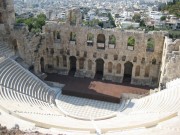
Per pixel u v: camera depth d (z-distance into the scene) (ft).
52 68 204.23
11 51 179.11
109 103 161.79
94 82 186.60
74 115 142.41
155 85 182.09
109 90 173.99
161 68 173.47
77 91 169.89
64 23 187.01
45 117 114.93
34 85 160.15
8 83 143.74
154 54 178.40
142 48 178.60
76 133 92.63
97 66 204.74
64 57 199.41
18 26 180.86
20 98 136.77
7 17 174.29
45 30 192.54
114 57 187.21
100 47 189.57
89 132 95.96
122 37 179.22
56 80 187.42
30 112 116.98
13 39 179.42
